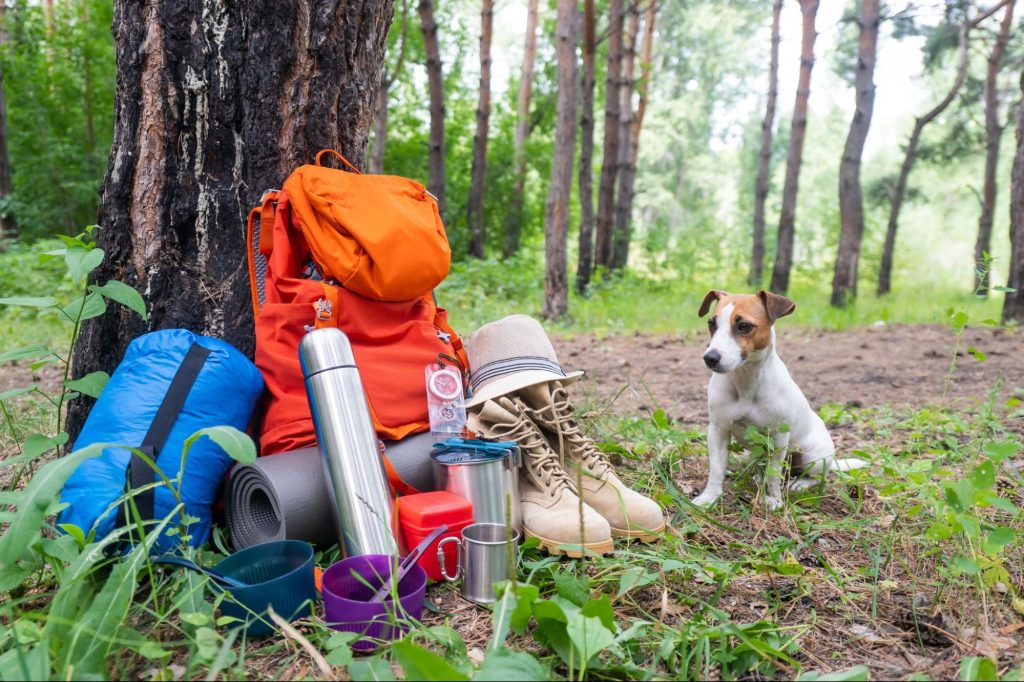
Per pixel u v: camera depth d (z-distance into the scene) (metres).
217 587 1.75
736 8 32.12
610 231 15.47
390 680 1.47
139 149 2.58
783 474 2.96
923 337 8.75
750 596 2.07
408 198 2.57
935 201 30.06
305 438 2.29
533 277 13.21
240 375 2.27
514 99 26.20
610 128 14.89
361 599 1.88
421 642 1.75
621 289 13.70
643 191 41.72
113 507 1.80
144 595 1.94
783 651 1.77
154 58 2.55
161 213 2.60
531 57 22.16
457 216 21.06
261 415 2.47
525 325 2.63
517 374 2.51
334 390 2.04
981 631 1.88
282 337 2.36
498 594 1.68
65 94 17.11
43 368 5.71
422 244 2.40
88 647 1.54
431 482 2.36
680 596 2.00
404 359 2.43
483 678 1.40
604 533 2.18
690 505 2.68
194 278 2.64
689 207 43.62
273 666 1.69
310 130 2.69
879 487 2.96
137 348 2.28
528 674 1.42
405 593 1.88
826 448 3.07
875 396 5.32
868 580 2.20
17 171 16.72
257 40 2.58
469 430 2.42
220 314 2.65
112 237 2.61
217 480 2.23
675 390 5.41
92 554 1.68
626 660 1.66
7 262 9.98
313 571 1.86
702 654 1.71
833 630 1.91
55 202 16.62
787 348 8.06
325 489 2.14
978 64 22.41
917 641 1.86
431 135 15.12
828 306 13.44
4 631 1.65
